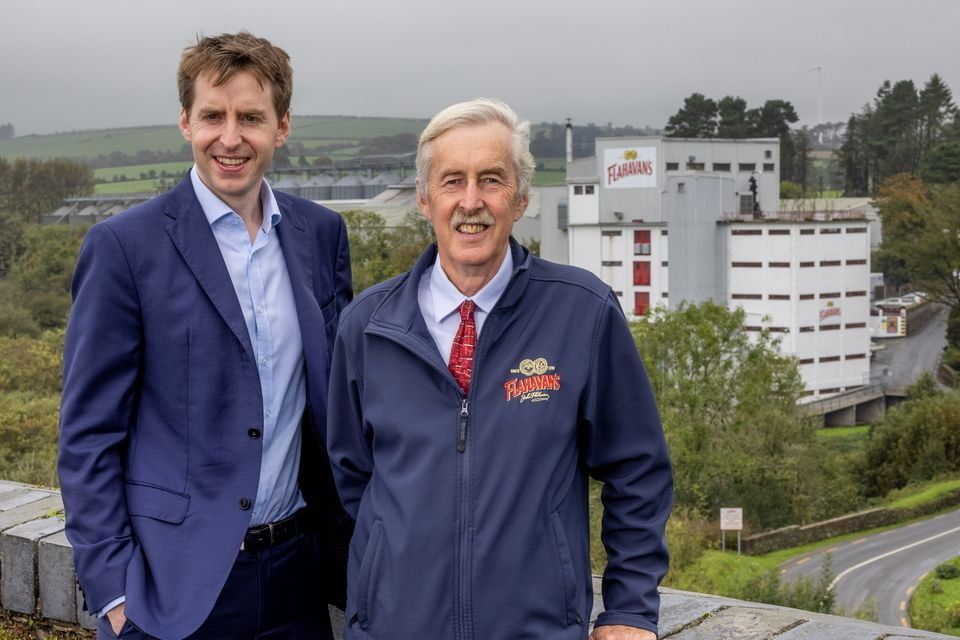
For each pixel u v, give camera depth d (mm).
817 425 43500
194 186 2836
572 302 2502
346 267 3164
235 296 2787
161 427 2771
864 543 37219
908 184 125875
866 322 81875
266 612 2908
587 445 2574
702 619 3008
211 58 2736
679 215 81312
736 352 42688
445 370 2436
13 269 71375
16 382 27594
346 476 2729
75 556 2633
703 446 39156
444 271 2531
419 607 2371
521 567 2350
